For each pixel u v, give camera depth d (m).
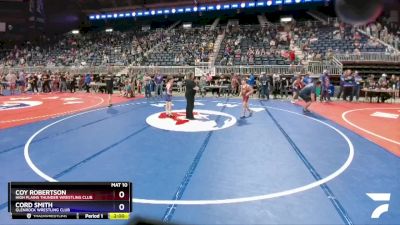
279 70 24.31
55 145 7.57
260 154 6.93
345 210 4.17
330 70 23.28
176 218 3.91
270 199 4.52
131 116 12.22
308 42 29.59
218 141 8.12
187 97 11.57
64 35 48.84
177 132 9.23
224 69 25.47
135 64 30.33
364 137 8.74
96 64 33.19
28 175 5.37
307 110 14.17
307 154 6.95
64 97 20.98
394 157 6.73
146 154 6.84
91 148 7.31
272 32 34.31
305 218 3.95
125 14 48.81
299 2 39.56
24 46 45.22
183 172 5.68
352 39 28.92
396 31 35.25
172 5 45.00
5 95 22.44
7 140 8.06
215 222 3.83
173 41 36.03
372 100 19.98
